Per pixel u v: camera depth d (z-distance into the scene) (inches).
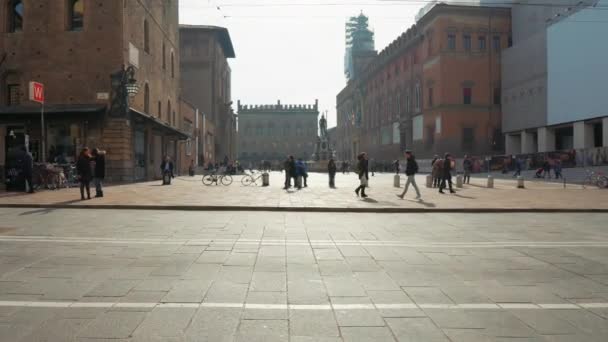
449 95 2126.0
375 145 3230.8
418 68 2397.9
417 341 144.6
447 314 171.6
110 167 1043.3
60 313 169.9
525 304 185.2
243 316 167.3
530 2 2012.8
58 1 1059.9
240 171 2378.2
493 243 325.1
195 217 462.6
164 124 1242.0
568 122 1726.1
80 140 1037.2
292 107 4813.0
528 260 270.1
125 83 1039.6
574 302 188.5
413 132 2471.7
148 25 1288.1
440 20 2123.5
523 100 1994.3
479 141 2145.7
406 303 184.7
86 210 522.0
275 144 4795.8
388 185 1034.1
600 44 1560.0
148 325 157.5
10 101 1074.7
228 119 3078.2
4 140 1040.8
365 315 169.5
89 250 290.4
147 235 349.1
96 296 191.5
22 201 574.2
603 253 291.6
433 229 391.5
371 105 3336.6
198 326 156.9
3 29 1067.3
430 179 964.0
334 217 470.9
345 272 236.7
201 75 2490.2
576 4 1699.1
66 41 1058.7
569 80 1712.6
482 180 1342.3
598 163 1483.8
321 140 2790.4
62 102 1055.0
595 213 526.9
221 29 2527.1
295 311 173.5
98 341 143.2
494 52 2164.1
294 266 249.0
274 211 521.7
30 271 235.0
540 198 677.9
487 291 203.8
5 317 165.3
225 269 240.8
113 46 1055.0
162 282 214.1
